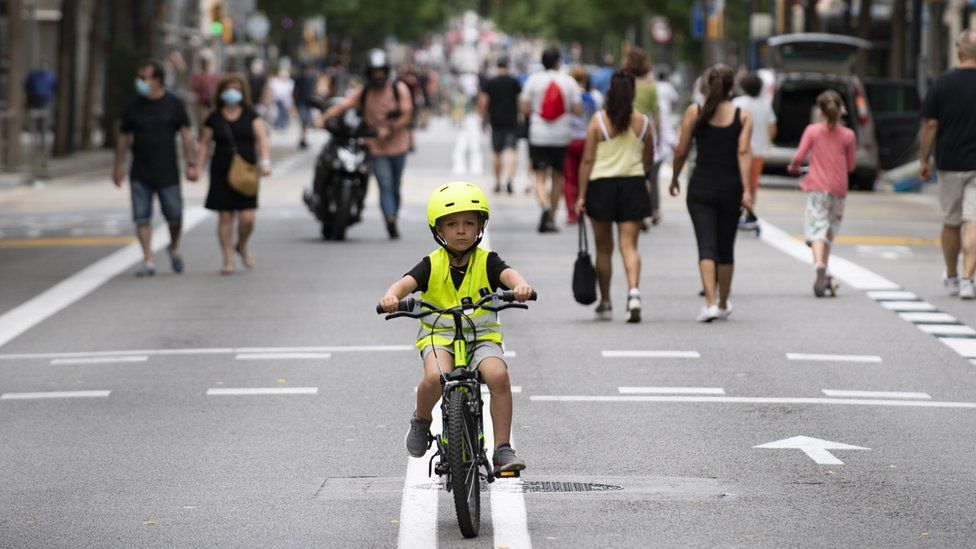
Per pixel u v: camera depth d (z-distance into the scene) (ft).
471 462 58.49
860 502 64.03
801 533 59.21
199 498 65.57
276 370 95.76
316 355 100.94
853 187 256.73
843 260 152.56
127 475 69.87
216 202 142.72
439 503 64.18
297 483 67.97
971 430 78.43
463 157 329.93
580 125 174.60
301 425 80.02
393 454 73.41
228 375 94.32
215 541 58.95
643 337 106.73
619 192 112.57
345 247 163.43
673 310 119.44
